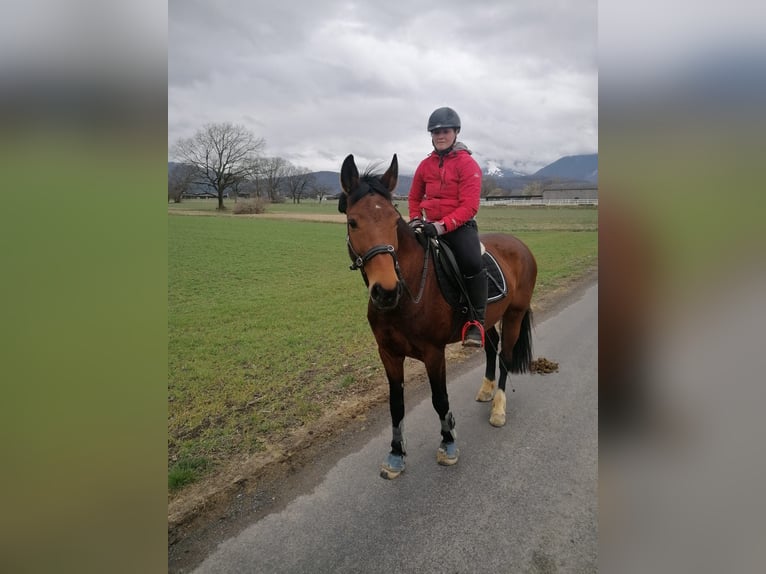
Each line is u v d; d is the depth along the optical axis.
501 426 3.52
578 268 11.56
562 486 2.77
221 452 3.19
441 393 2.98
